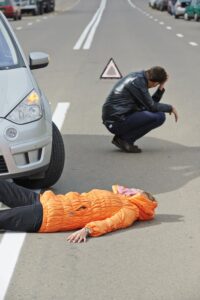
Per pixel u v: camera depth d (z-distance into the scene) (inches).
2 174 300.4
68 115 540.7
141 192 279.9
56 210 267.3
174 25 1822.1
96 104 589.9
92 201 271.1
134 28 1695.4
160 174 363.6
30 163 307.0
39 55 365.1
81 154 414.3
